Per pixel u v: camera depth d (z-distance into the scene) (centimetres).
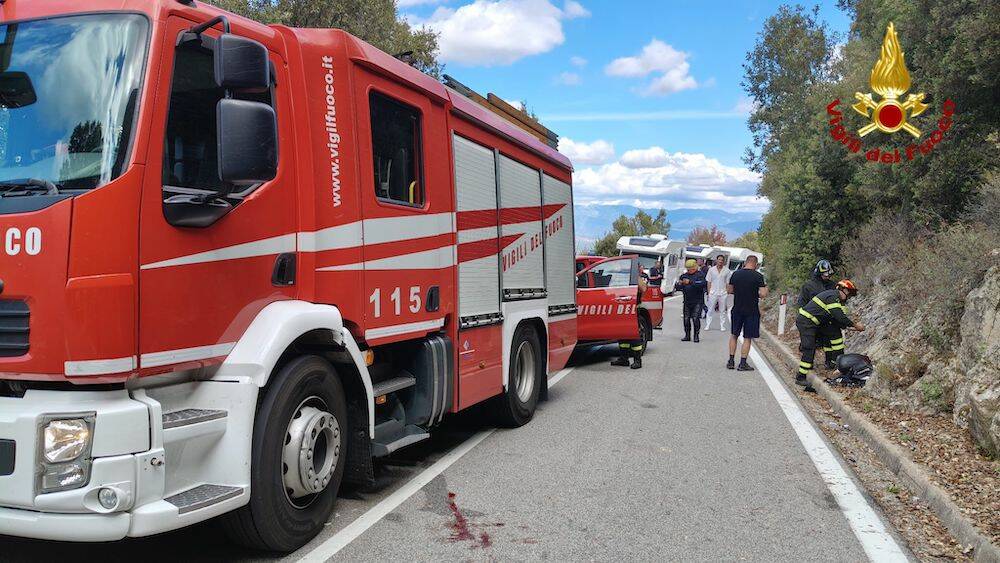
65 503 312
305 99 441
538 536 452
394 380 555
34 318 317
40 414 313
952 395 767
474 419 770
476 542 439
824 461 646
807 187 1791
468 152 656
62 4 362
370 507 500
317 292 445
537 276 830
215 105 384
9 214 321
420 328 558
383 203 511
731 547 444
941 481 558
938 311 884
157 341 342
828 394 949
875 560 429
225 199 382
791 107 3316
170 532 445
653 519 489
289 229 425
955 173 1168
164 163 351
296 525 418
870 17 1650
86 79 346
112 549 414
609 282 1222
